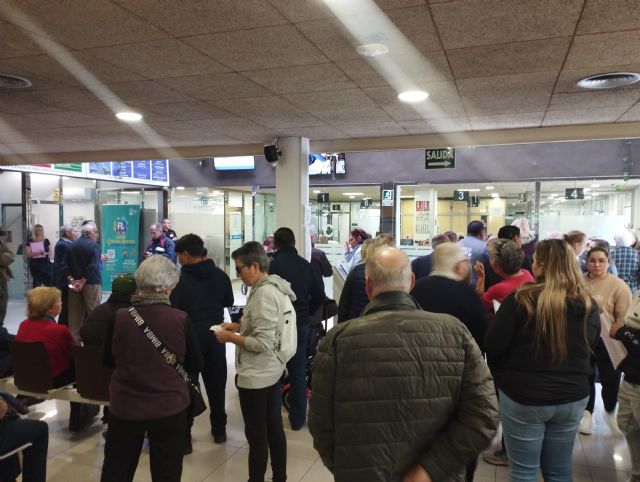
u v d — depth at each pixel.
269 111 4.41
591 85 3.54
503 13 2.31
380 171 9.28
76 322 6.12
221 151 6.39
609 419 3.76
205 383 3.44
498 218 9.30
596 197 8.66
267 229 10.99
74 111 4.41
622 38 2.63
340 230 10.29
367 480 1.31
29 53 2.90
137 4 2.25
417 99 3.97
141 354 2.15
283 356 2.66
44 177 9.09
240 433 3.63
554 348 2.04
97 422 3.81
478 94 3.81
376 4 2.22
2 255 4.48
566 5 2.22
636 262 5.31
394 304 1.46
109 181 10.00
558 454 2.16
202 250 3.33
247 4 2.23
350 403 1.35
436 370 1.35
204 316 3.31
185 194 11.11
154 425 2.14
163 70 3.23
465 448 1.34
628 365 2.44
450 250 2.50
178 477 2.22
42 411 4.03
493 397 1.38
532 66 3.12
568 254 2.12
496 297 2.95
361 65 3.11
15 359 3.25
